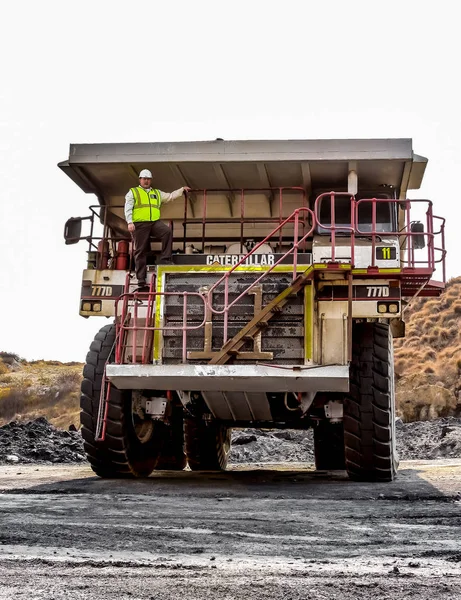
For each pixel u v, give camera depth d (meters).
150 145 9.59
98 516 6.02
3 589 3.51
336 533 5.28
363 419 8.68
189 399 9.22
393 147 9.30
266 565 4.15
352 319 8.91
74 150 9.66
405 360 40.97
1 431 16.28
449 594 3.50
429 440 17.94
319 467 12.69
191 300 8.77
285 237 10.12
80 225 9.91
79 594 3.44
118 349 8.67
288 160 9.39
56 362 72.75
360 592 3.53
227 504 6.88
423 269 8.63
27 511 6.27
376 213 9.84
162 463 12.98
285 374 8.02
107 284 9.23
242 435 18.64
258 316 8.43
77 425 47.69
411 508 6.60
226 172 9.84
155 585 3.64
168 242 9.10
